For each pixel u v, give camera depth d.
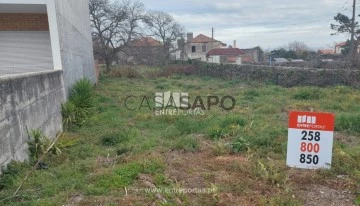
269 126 6.90
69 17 10.22
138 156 5.07
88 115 8.12
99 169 4.59
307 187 3.95
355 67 14.48
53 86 6.81
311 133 4.29
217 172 4.42
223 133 6.37
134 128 7.09
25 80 4.93
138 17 33.28
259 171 4.30
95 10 30.81
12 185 3.92
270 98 11.32
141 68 29.36
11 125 4.30
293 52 38.81
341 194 3.77
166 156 5.18
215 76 23.67
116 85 17.75
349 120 6.89
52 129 6.38
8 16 9.45
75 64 11.03
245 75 19.98
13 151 4.33
